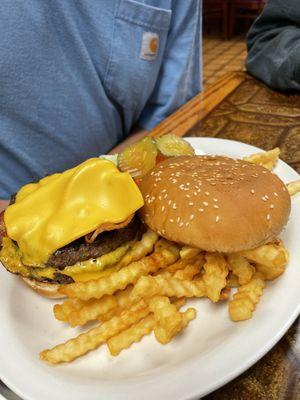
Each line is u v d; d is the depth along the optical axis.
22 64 0.35
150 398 0.16
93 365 0.19
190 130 0.39
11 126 0.37
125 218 0.21
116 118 0.47
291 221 0.23
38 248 0.22
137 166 0.27
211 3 1.39
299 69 0.42
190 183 0.21
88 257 0.22
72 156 0.43
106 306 0.20
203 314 0.21
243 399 0.16
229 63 1.10
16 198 0.25
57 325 0.22
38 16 0.35
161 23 0.43
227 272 0.20
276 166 0.29
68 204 0.22
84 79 0.41
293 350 0.18
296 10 0.46
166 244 0.22
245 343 0.17
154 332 0.19
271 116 0.39
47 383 0.17
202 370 0.16
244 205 0.20
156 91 0.50
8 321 0.21
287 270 0.20
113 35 0.40
